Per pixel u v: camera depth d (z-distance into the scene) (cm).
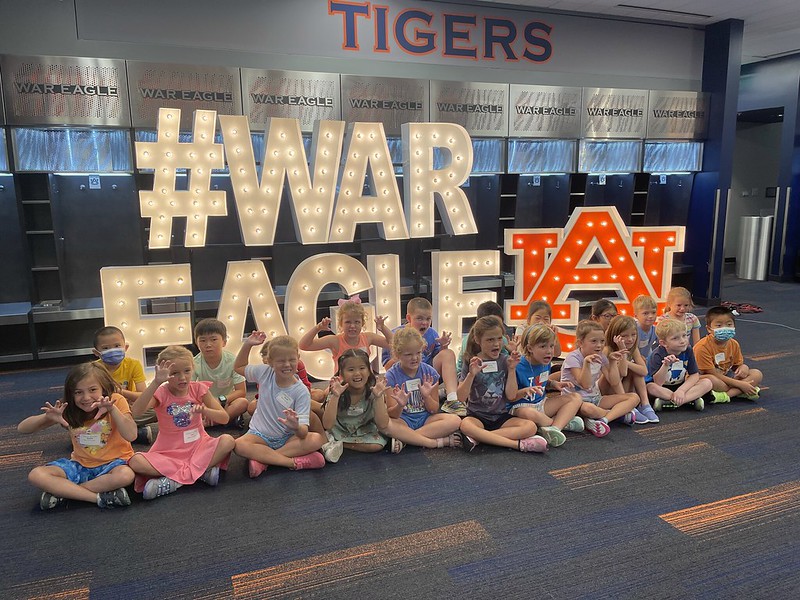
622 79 712
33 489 287
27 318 499
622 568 218
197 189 407
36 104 473
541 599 201
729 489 278
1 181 532
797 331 612
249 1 553
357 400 318
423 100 590
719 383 396
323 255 424
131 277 390
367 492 278
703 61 744
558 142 679
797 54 866
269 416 303
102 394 267
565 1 632
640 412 363
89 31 511
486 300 455
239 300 415
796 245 913
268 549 233
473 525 248
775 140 1068
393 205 445
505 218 672
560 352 457
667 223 796
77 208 560
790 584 207
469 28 635
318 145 423
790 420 366
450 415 332
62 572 220
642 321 396
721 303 746
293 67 575
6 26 492
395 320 446
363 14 592
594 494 274
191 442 286
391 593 205
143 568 221
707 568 217
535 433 334
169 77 503
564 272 458
